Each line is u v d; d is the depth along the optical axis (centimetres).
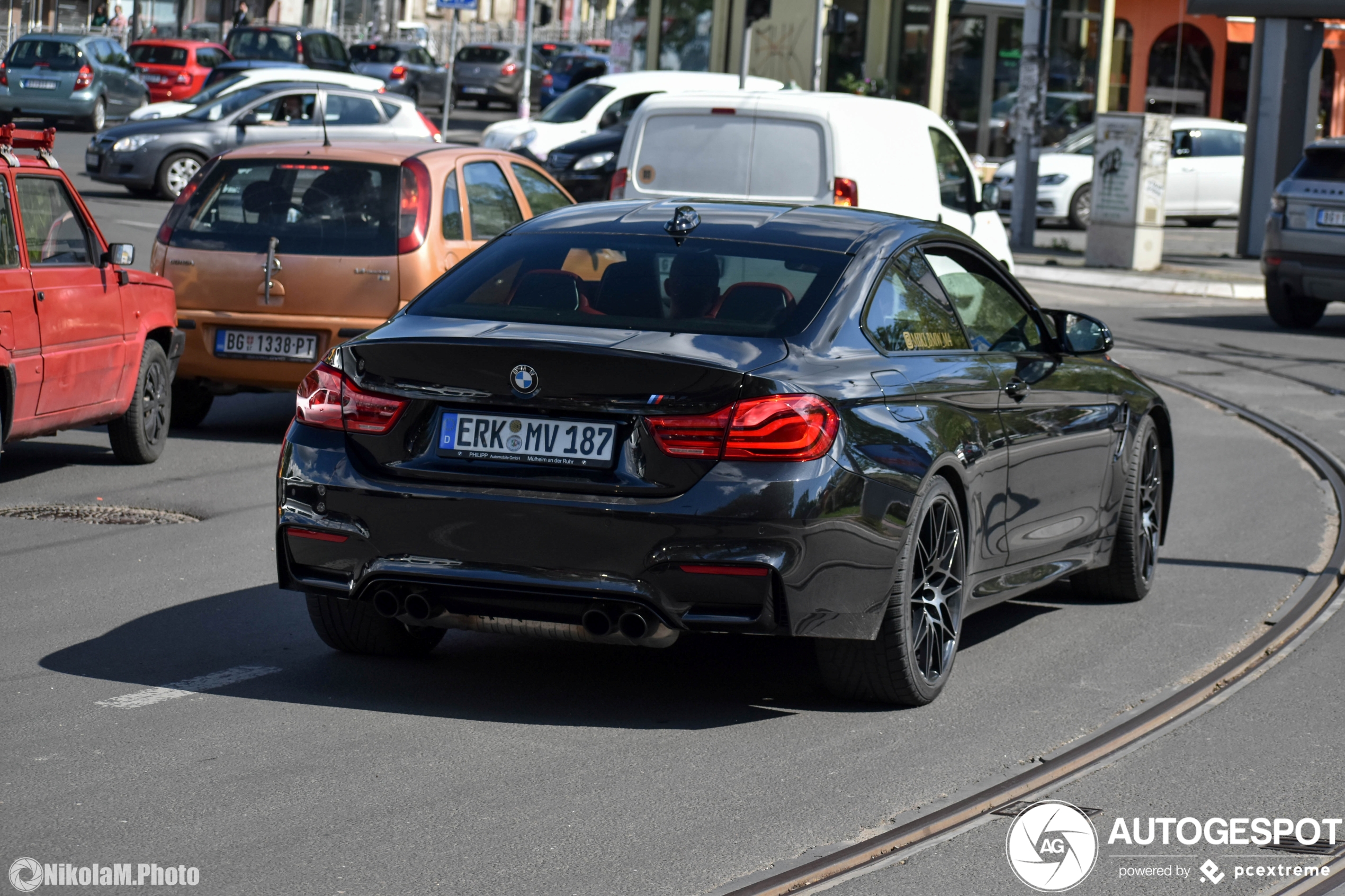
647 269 758
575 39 10019
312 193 1395
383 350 709
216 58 5550
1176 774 679
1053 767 681
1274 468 1471
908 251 805
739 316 725
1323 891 564
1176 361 2141
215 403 1650
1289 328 2580
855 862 570
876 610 715
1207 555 1128
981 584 818
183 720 699
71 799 601
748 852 574
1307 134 3472
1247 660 862
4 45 7306
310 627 862
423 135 3581
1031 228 3572
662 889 538
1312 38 3447
